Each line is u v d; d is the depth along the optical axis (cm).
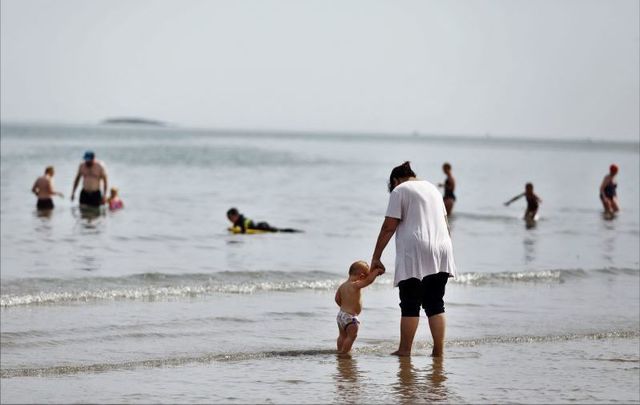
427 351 1705
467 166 15225
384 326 1991
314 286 2572
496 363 1591
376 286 2564
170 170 10656
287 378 1457
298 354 1673
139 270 2905
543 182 10094
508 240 4072
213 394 1345
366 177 10294
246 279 2705
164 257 3269
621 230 4625
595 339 1852
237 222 4216
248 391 1365
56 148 17638
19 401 1289
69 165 10606
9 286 2489
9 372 1492
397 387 1400
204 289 2458
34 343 1780
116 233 4041
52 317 2042
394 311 2181
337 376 1476
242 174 10144
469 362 1595
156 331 1914
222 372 1502
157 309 2175
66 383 1412
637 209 6047
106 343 1791
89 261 3105
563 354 1684
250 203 6072
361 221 4947
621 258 3403
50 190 5056
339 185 8575
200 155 16500
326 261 3219
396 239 1623
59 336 1847
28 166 10219
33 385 1395
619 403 1325
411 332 1639
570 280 2786
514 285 2659
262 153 19375
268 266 3053
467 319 2070
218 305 2248
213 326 1980
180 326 1970
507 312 2177
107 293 2331
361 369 1532
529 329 1948
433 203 1608
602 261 3294
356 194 7275
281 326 1992
